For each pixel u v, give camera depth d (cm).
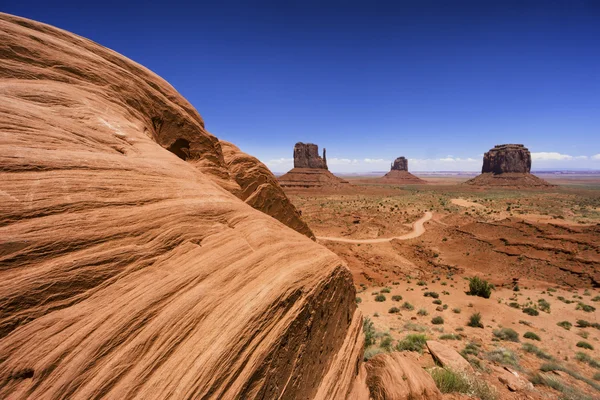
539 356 1395
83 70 734
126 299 323
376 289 2992
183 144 1089
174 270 383
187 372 294
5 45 587
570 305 2502
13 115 416
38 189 338
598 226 4569
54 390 245
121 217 390
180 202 491
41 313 273
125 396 262
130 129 676
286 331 413
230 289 396
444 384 825
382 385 707
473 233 5422
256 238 523
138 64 1039
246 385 328
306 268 539
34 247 294
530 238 4662
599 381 1206
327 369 586
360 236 5966
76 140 480
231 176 1384
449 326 1916
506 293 2909
